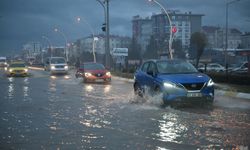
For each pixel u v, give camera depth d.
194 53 91.06
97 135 9.13
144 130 9.68
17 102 16.58
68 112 13.18
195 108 13.73
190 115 12.06
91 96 19.00
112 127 10.16
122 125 10.43
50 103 16.06
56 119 11.64
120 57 76.62
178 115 12.08
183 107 13.98
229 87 21.62
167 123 10.64
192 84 13.57
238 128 9.80
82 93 20.81
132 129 9.84
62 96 19.20
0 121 11.33
